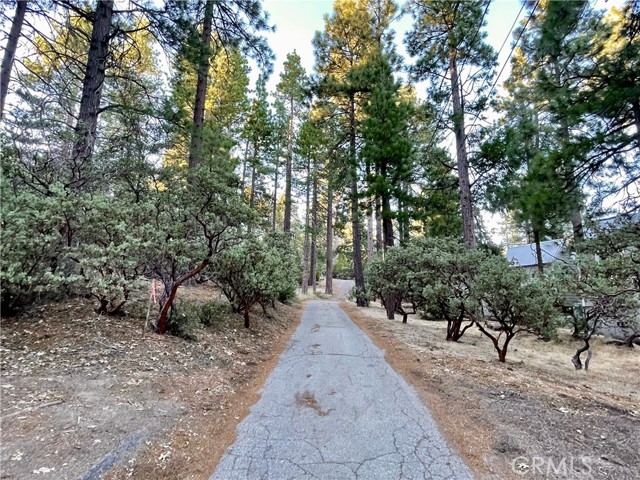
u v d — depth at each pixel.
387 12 15.91
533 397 4.35
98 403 3.17
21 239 3.89
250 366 5.51
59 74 8.48
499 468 2.71
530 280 6.56
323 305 18.38
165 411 3.34
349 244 35.22
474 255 7.72
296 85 21.84
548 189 7.00
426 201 13.70
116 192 6.37
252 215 5.63
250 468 2.63
